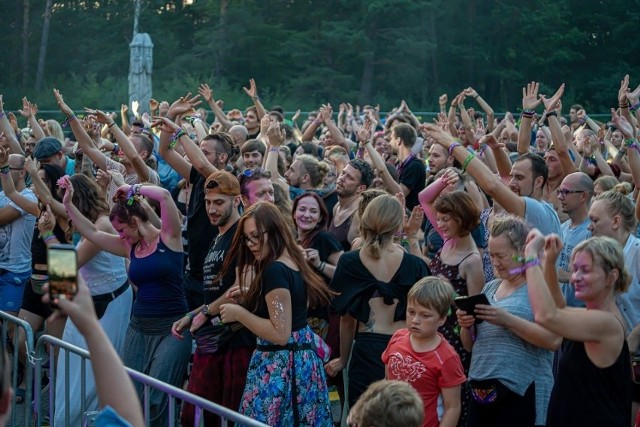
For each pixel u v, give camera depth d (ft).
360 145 38.40
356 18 162.09
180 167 24.66
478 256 20.02
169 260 21.63
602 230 20.36
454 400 17.54
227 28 163.63
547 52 165.27
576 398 15.38
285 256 18.78
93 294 23.18
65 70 168.25
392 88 159.02
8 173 28.09
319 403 18.84
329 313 23.67
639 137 35.29
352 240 25.62
